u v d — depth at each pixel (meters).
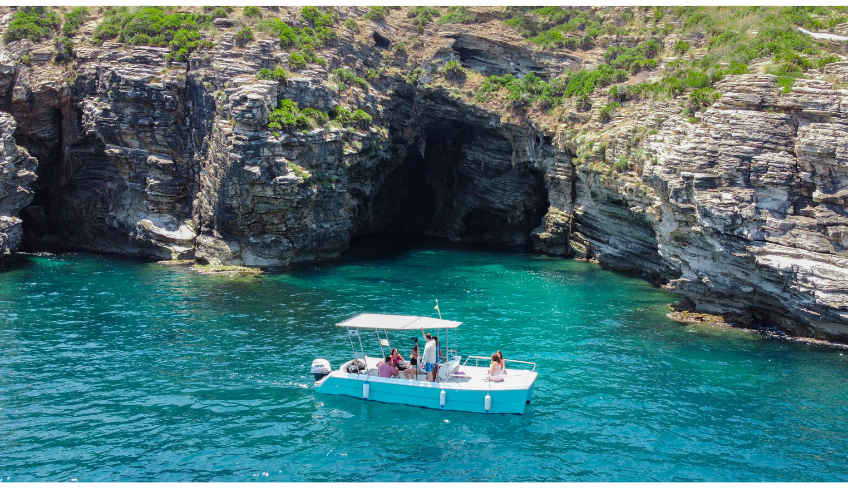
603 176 48.06
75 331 32.97
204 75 52.97
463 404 23.95
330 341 32.00
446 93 66.12
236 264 51.03
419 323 25.94
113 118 53.53
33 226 59.28
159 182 53.16
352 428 22.58
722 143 34.09
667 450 21.17
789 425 23.02
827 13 49.34
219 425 22.66
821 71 36.12
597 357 30.08
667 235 39.03
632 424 23.06
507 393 23.61
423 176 77.50
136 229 54.00
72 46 58.16
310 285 44.88
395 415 23.70
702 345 31.89
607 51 64.62
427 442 21.61
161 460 20.14
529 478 19.31
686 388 26.33
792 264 31.30
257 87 49.31
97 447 20.92
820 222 32.09
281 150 49.06
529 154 61.97
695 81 41.75
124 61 54.22
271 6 63.88
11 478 18.84
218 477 19.16
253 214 49.81
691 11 64.75
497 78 66.19
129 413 23.52
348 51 64.69
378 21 71.00
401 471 19.66
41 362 28.48
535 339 32.84
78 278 45.22
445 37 70.56
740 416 23.73
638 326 35.31
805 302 31.36
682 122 38.44
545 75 68.31
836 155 31.67
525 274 50.00
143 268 49.47
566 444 21.55
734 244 33.59
